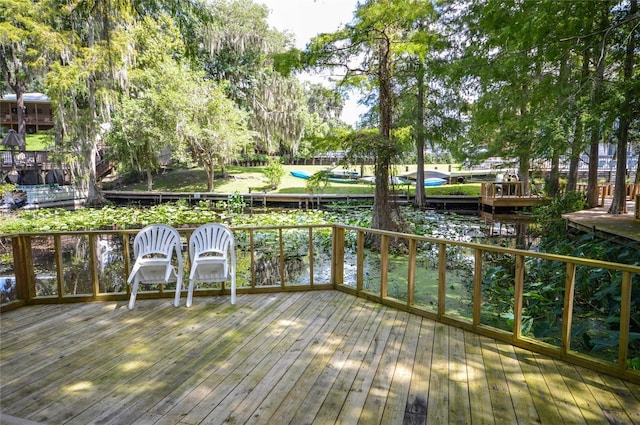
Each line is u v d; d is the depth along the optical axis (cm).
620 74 753
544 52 656
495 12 682
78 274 688
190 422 207
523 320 411
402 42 781
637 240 663
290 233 970
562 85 688
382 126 829
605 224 821
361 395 233
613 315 401
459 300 516
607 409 221
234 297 398
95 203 1756
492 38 745
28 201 1589
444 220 1195
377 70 826
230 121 2036
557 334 390
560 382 250
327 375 257
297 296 423
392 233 382
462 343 307
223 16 2241
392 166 841
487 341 311
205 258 388
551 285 472
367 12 719
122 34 1389
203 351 292
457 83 1125
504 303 498
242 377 254
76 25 1498
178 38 1788
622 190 1003
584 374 260
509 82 823
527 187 1560
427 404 224
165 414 214
